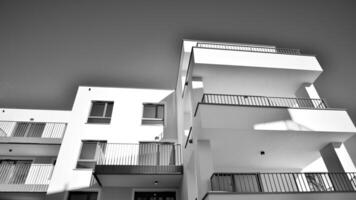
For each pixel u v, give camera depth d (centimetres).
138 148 1059
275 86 928
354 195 607
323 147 802
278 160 894
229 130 690
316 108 766
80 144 1059
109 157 1020
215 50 888
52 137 1170
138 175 876
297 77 894
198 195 635
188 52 1055
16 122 1216
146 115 1211
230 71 861
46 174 1037
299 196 589
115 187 970
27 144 1081
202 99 785
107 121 1160
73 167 988
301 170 957
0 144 1074
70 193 933
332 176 716
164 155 1033
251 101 877
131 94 1273
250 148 803
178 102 1204
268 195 580
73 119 1139
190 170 838
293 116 737
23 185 961
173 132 1145
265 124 706
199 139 733
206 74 870
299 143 776
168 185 980
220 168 937
